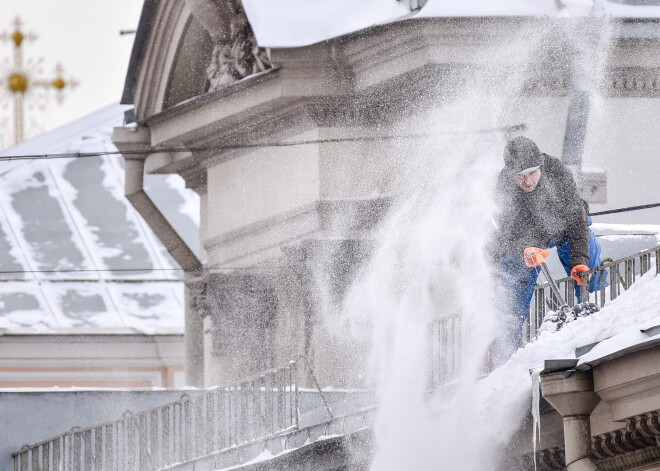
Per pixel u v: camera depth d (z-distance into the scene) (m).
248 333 49.47
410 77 44.09
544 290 31.88
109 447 41.97
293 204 47.28
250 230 49.50
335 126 46.19
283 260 47.78
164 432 40.62
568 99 44.12
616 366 24.20
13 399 43.47
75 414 43.56
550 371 25.16
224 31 49.03
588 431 25.22
